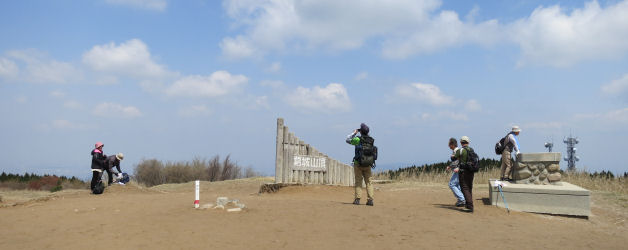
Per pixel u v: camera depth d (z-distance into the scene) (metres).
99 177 15.61
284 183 16.61
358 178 10.34
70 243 6.03
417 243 6.57
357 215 8.46
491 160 26.00
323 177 17.83
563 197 10.47
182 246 5.93
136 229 6.88
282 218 7.96
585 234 8.34
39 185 22.47
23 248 5.79
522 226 8.59
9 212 8.77
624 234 8.77
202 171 30.62
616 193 14.61
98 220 7.66
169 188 22.25
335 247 6.15
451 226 7.96
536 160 11.41
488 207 10.80
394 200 13.04
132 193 15.81
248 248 5.95
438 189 17.00
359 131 10.32
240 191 19.81
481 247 6.55
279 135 16.97
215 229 6.95
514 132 12.01
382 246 6.31
